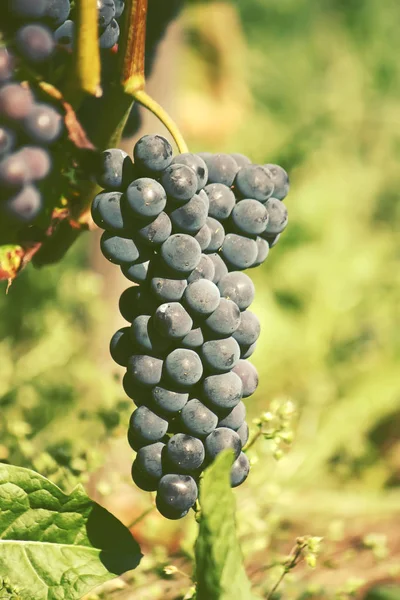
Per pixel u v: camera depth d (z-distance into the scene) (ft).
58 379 3.90
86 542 2.54
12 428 3.07
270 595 2.80
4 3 2.36
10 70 2.35
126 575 3.05
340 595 2.90
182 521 3.61
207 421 2.40
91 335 4.40
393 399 5.22
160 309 2.38
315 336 5.76
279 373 5.47
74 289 4.36
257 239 2.51
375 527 4.08
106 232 2.41
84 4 2.39
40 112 2.35
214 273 2.43
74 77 2.43
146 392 2.44
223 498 2.34
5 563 2.51
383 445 5.23
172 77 3.82
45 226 2.51
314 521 4.15
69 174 2.49
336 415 5.02
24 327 4.89
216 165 2.46
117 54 2.49
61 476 2.93
